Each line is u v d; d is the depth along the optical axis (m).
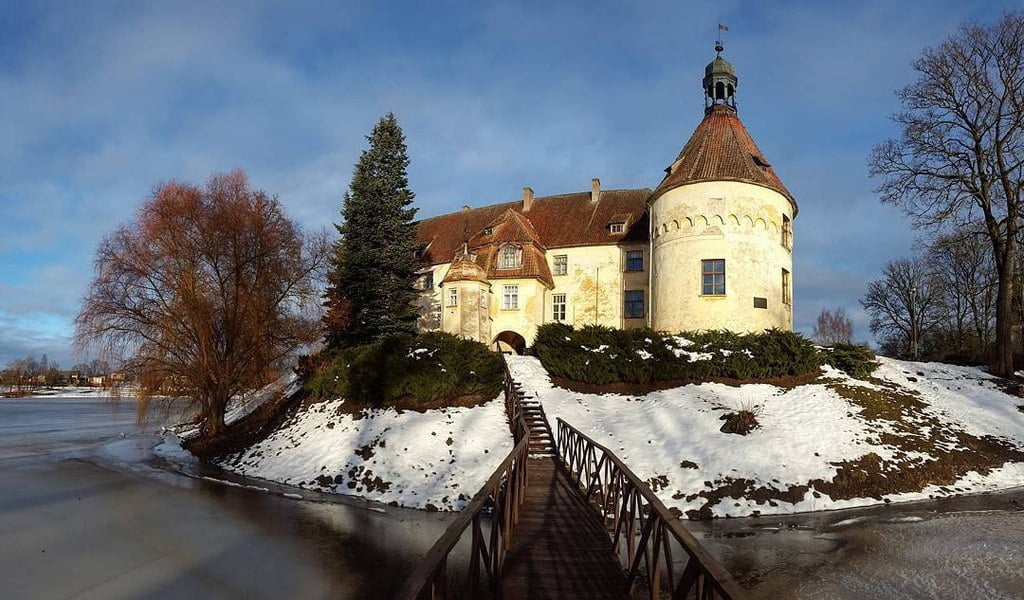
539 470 17.28
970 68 28.66
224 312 27.14
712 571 4.14
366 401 24.52
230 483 20.23
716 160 31.72
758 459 17.88
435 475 18.73
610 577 8.23
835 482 17.05
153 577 11.23
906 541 12.89
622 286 38.06
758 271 30.03
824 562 11.57
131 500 17.45
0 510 16.33
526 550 9.50
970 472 18.73
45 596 10.39
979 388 26.45
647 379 26.09
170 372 25.95
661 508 6.44
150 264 26.02
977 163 29.19
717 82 34.78
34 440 32.84
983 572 10.94
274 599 10.22
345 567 11.73
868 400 23.11
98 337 25.20
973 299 50.72
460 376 24.17
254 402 31.36
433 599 4.24
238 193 27.80
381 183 34.78
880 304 63.41
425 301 43.31
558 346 28.31
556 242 40.22
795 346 25.45
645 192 42.16
